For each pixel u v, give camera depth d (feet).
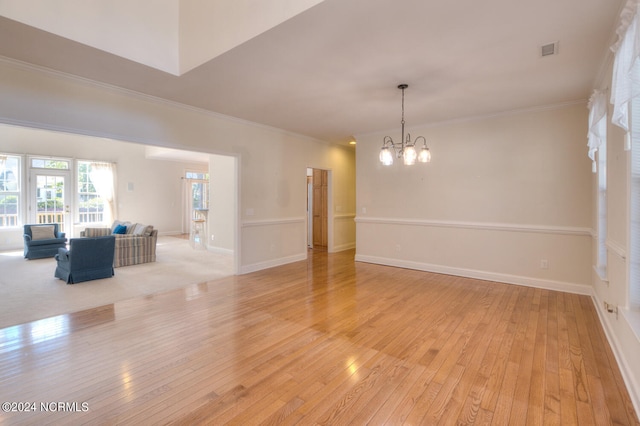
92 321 10.65
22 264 19.62
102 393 6.77
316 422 5.94
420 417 6.09
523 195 14.89
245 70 10.52
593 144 10.86
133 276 16.75
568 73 10.66
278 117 16.37
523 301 12.74
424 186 17.92
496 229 15.62
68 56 9.58
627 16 6.12
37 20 8.00
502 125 15.37
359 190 20.74
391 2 6.86
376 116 16.11
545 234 14.42
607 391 6.86
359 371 7.69
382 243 19.80
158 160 33.12
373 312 11.59
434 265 17.66
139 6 10.02
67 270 15.26
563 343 9.09
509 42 8.64
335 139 22.38
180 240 30.42
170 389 6.93
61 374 7.48
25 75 10.17
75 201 27.50
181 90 12.44
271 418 6.05
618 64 6.61
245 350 8.71
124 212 30.55
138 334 9.67
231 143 16.62
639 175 7.20
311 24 7.76
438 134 17.31
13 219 24.72
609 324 9.32
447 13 7.28
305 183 21.52
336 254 23.61
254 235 18.08
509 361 8.13
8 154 24.34
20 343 9.04
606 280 9.79
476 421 5.98
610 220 9.42
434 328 10.19
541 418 6.05
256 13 8.34
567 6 7.01
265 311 11.68
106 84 11.80
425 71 10.52
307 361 8.15
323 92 12.58
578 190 13.65
